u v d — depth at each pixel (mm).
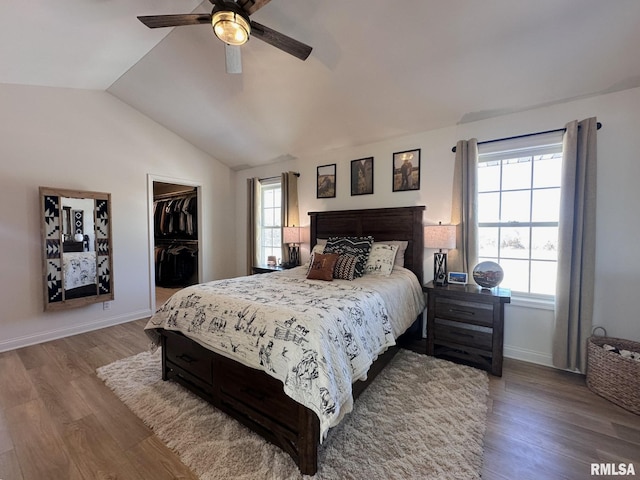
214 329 1807
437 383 2188
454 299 2531
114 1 1983
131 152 3758
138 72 3076
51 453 1513
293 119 3357
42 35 2178
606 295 2275
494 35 1974
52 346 2910
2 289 2809
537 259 2662
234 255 5234
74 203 3221
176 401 1961
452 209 2916
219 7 1552
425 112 2832
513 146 2635
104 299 3434
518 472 1392
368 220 3412
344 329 1655
